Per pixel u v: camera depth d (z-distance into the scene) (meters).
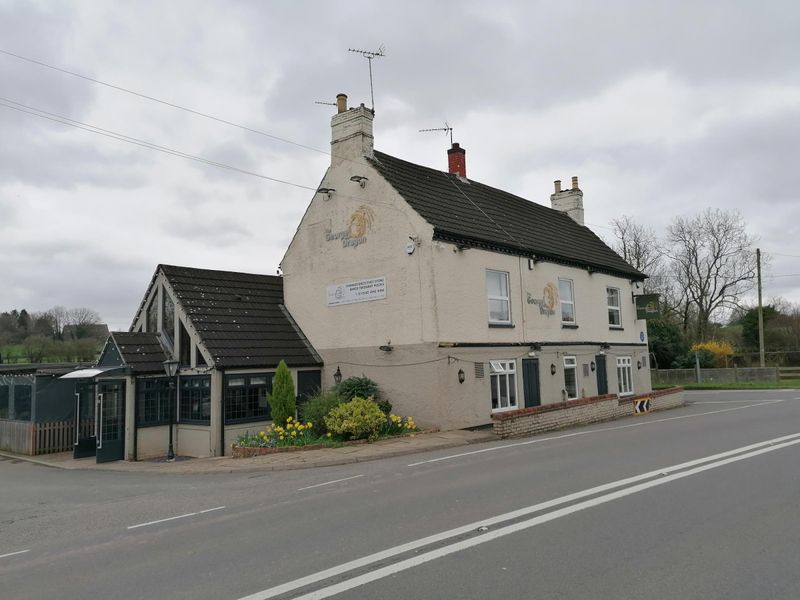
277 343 20.33
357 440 16.23
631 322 28.12
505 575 5.62
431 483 10.19
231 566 6.38
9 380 22.88
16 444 21.77
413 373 18.05
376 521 7.81
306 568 6.14
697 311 54.72
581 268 24.67
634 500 8.17
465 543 6.63
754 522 6.96
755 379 41.66
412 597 5.22
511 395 20.06
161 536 7.97
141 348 19.34
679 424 17.62
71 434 21.98
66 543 8.07
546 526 7.13
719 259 52.28
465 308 18.73
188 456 18.34
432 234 17.83
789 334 55.81
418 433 17.08
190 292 19.98
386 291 18.92
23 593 6.02
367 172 19.80
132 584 6.05
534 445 14.45
